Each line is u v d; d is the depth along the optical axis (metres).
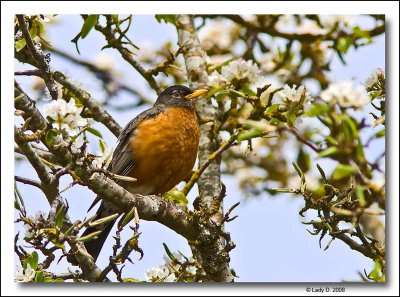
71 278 8.22
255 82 9.95
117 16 10.53
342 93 7.08
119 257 7.63
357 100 7.07
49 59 9.18
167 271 8.54
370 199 7.53
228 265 8.36
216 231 8.08
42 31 9.34
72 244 6.90
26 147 7.01
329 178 8.52
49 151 7.40
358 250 8.27
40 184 7.52
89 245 9.45
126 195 7.79
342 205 7.76
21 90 7.82
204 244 8.20
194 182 10.20
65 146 7.12
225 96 10.40
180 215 8.20
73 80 10.26
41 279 7.62
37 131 7.09
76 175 7.17
